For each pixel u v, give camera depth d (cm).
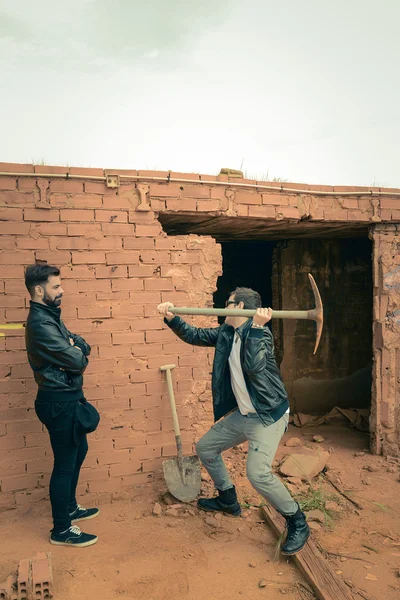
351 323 733
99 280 439
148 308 454
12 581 305
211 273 476
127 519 407
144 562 342
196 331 382
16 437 419
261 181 490
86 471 439
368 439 628
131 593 307
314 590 308
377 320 558
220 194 475
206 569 333
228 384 370
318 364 721
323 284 719
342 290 728
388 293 554
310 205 513
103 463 444
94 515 411
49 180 423
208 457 388
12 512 415
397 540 377
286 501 337
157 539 373
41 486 427
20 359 418
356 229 590
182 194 461
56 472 362
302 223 535
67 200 429
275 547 362
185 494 433
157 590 311
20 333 417
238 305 366
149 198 452
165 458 462
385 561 346
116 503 438
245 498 443
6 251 413
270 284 871
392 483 488
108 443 445
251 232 616
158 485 457
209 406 477
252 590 311
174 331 377
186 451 470
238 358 355
